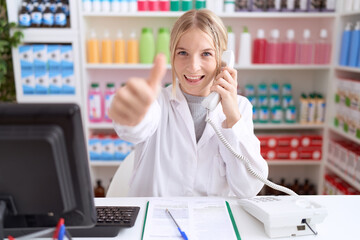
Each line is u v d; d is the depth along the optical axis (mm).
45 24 2414
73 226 714
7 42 2355
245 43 2479
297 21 2727
